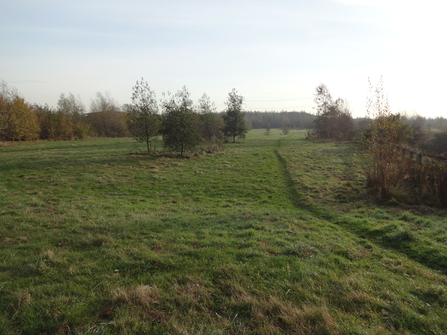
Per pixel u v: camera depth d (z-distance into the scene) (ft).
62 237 22.52
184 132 76.38
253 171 60.70
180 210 33.37
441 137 94.79
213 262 18.02
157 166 63.57
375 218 29.50
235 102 131.95
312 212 33.91
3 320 11.92
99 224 25.89
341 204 35.88
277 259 18.63
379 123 39.01
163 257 18.61
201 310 13.30
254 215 30.76
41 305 13.16
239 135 135.03
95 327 11.71
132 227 25.08
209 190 45.19
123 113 192.54
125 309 12.92
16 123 128.88
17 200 36.06
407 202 35.01
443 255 19.66
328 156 81.05
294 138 166.20
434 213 30.86
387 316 13.16
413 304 14.15
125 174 55.11
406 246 21.99
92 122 189.06
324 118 141.38
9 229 24.52
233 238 22.62
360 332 11.66
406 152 47.91
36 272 16.60
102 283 15.40
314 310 12.89
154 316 12.68
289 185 49.16
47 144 121.80
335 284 15.70
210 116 120.67
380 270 17.95
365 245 22.62
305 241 22.21
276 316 12.80
